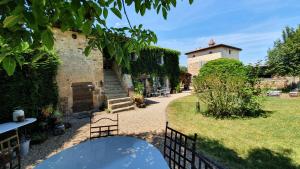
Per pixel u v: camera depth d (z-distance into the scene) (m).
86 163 2.40
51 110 6.92
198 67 30.05
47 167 2.34
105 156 2.58
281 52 19.22
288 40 20.77
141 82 16.69
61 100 9.04
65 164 2.40
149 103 13.38
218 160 4.19
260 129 6.44
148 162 2.34
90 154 2.68
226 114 8.48
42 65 7.29
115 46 1.61
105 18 1.44
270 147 4.86
